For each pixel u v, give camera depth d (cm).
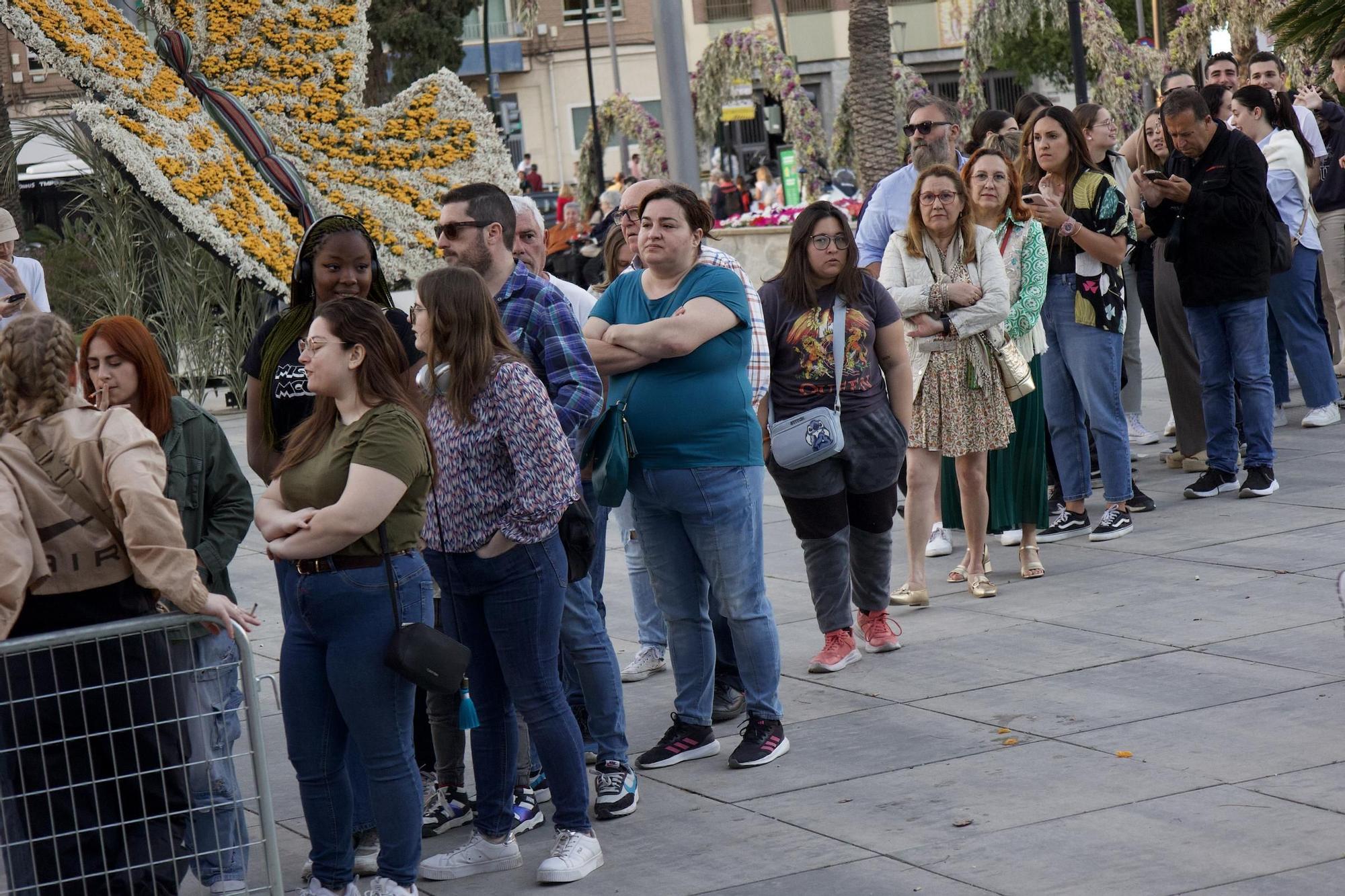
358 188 1427
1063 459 824
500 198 493
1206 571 730
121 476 388
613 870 454
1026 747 523
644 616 655
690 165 1218
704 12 4984
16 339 398
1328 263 1127
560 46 5088
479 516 439
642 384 519
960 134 852
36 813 393
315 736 425
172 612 407
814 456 598
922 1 4803
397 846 423
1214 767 488
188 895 409
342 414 419
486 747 461
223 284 1559
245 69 1409
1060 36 3841
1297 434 1020
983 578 732
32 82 3950
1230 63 1052
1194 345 905
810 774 518
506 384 433
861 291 624
